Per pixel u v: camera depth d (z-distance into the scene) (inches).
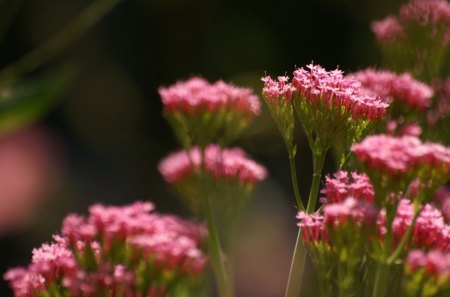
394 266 34.1
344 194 34.1
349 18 123.5
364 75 38.6
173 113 38.5
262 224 119.6
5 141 118.7
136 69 150.7
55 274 35.3
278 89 34.9
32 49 155.2
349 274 33.6
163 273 35.7
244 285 107.9
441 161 33.0
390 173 33.0
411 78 40.0
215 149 41.1
